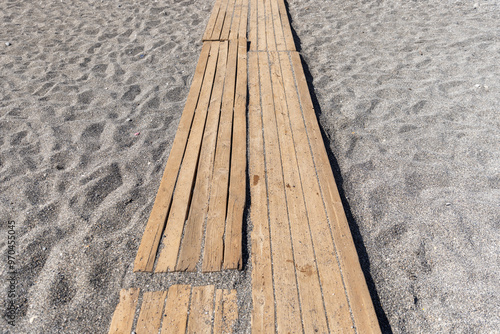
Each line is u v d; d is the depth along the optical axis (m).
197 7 5.75
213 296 2.01
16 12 5.59
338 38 4.80
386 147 3.13
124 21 5.32
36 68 4.22
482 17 5.24
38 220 2.52
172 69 4.20
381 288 2.11
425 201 2.63
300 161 2.83
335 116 3.48
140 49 4.64
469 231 2.40
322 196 2.55
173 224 2.37
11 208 2.60
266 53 4.29
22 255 2.29
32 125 3.37
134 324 1.89
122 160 3.01
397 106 3.59
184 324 1.88
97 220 2.49
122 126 3.37
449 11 5.48
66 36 4.93
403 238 2.38
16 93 3.80
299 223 2.37
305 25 5.15
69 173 2.89
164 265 2.15
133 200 2.66
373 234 2.40
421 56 4.40
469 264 2.21
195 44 4.69
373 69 4.18
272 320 1.89
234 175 2.71
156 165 2.96
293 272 2.10
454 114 3.49
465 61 4.27
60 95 3.78
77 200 2.66
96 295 2.07
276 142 3.01
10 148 3.11
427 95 3.75
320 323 1.88
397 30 5.00
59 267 2.21
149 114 3.54
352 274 2.08
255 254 2.19
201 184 2.64
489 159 2.98
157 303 1.98
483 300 2.02
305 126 3.18
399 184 2.76
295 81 3.79
